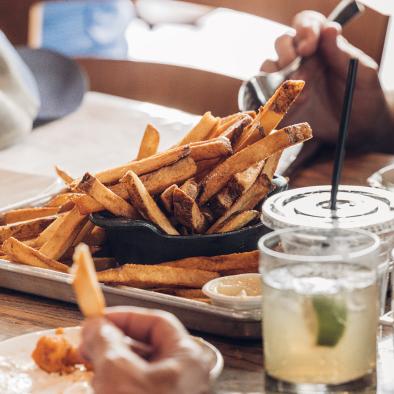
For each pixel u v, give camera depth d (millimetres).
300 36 1682
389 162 1553
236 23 3559
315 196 1028
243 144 1077
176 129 1756
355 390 832
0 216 1201
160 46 3799
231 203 1058
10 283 1100
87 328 757
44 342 892
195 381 750
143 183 1061
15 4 2395
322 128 1654
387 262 967
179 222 1069
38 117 1813
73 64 1955
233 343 972
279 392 838
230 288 995
